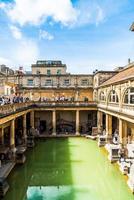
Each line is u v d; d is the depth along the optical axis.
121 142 30.55
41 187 22.73
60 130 49.09
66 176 25.42
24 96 52.09
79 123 51.09
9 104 26.94
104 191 21.59
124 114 27.97
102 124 47.09
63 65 55.12
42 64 55.28
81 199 20.08
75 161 30.47
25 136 37.69
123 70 42.75
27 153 34.38
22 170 27.28
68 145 39.22
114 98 35.00
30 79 52.62
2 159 27.31
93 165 28.83
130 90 26.98
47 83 52.78
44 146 38.62
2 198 19.88
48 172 26.55
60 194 21.06
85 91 52.88
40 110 47.09
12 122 28.95
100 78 47.78
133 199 19.89
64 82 52.91
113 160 29.41
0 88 49.16
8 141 33.56
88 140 42.97
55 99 51.03
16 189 22.30
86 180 24.30
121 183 23.25
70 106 46.66
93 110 49.53
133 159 25.73
